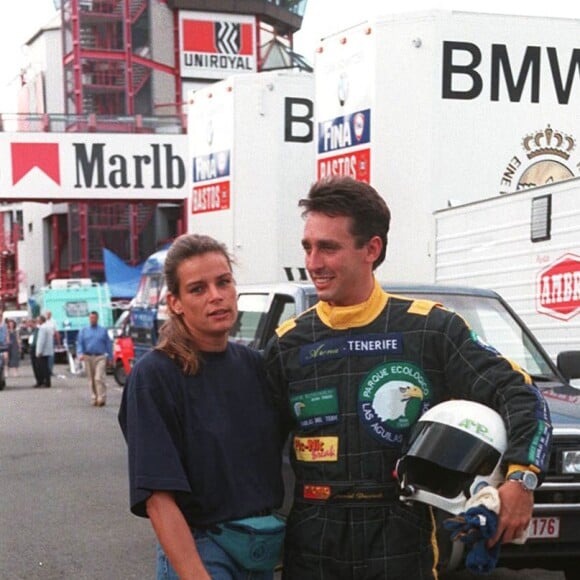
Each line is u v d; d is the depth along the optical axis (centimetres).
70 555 638
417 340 252
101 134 2355
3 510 780
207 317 262
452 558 347
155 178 2384
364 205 252
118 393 2003
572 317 789
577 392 525
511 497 220
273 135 1398
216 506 256
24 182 2312
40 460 1041
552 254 814
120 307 3406
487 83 1037
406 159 1036
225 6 4306
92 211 4172
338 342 255
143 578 584
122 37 4138
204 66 4306
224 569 254
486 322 581
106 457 1059
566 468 452
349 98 1088
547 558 466
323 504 252
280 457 271
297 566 256
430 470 237
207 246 268
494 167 1042
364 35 1056
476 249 928
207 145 1485
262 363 271
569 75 1055
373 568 247
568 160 1062
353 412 251
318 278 256
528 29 1043
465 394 246
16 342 2795
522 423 228
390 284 599
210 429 257
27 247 5159
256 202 1405
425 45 1023
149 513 249
